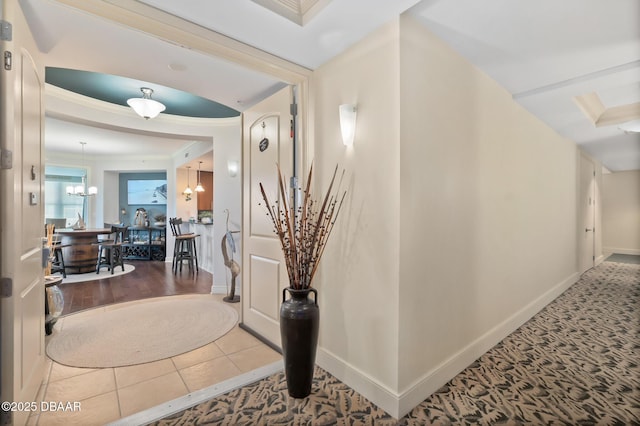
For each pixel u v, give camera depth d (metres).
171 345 2.80
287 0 1.90
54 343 2.82
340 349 2.27
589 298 4.23
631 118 3.90
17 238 1.56
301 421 1.82
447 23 2.01
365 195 2.07
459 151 2.34
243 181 3.29
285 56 2.33
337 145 2.29
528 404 1.98
